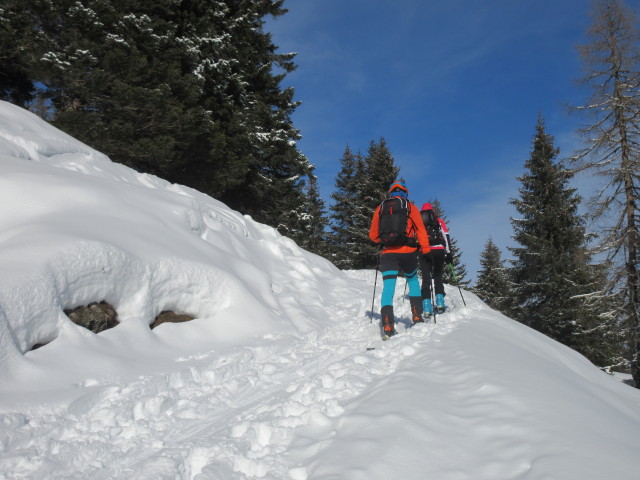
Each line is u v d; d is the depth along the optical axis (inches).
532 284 834.2
